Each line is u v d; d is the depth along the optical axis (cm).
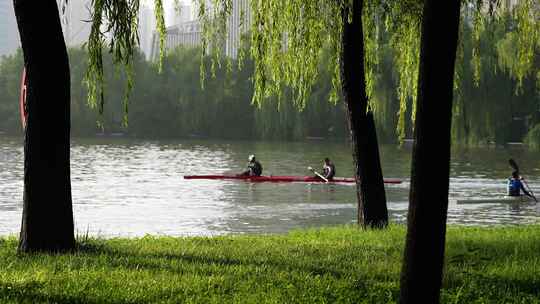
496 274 3672
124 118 4391
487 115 19100
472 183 13112
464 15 6009
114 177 14025
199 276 3422
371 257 4206
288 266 3806
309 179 12731
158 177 14025
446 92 2534
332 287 3234
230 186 12094
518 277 3597
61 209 4038
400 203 10019
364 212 5950
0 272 3400
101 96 4194
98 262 3766
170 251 4312
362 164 5912
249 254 4275
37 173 3984
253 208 9288
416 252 2541
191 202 9944
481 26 5756
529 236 5331
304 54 5344
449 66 2534
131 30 4222
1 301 2814
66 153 4047
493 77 19338
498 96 19988
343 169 16562
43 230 4000
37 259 3769
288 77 5534
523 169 16325
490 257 4169
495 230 5966
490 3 5653
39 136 3969
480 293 3186
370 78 5762
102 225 7756
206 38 5303
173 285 3186
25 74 3984
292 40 5294
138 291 3064
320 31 5306
